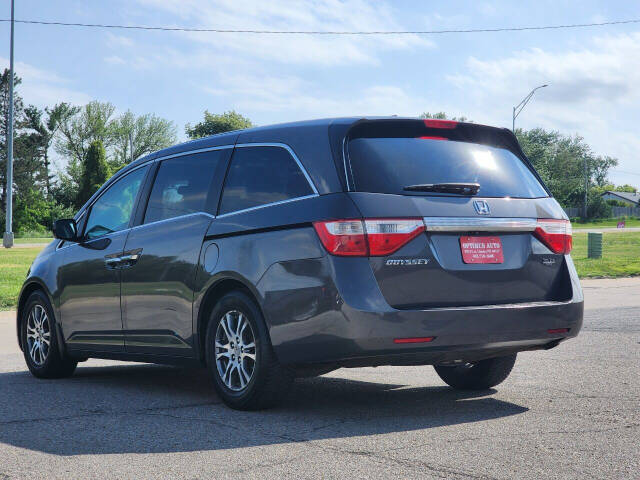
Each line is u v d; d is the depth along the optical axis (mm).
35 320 6812
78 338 6391
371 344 4418
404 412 4945
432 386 5977
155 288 5602
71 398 5613
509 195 4969
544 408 4984
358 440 4168
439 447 3992
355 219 4445
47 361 6609
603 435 4223
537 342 4906
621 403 5094
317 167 4711
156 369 7301
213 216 5293
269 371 4809
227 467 3664
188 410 5082
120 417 4875
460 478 3432
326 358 4512
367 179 4594
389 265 4469
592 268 22344
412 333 4453
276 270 4699
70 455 3930
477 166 4977
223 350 5137
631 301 13266
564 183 122125
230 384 5074
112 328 6031
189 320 5324
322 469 3604
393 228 4484
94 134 90688
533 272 4949
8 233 35562
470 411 4945
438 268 4586
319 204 4590
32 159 78125
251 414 4914
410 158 4773
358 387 5957
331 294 4438
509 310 4727
